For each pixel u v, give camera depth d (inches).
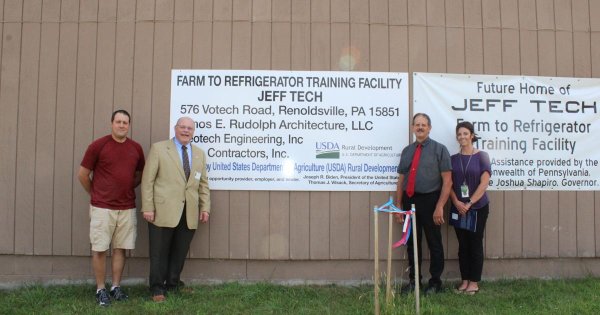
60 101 193.2
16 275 192.4
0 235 191.0
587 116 203.9
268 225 192.7
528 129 200.7
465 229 177.3
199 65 194.1
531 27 203.8
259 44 195.0
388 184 194.5
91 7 195.2
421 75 197.6
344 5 197.3
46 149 192.5
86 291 180.9
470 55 200.4
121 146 168.4
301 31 195.9
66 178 192.1
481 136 198.7
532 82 201.9
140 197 190.7
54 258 192.9
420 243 181.6
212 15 195.3
